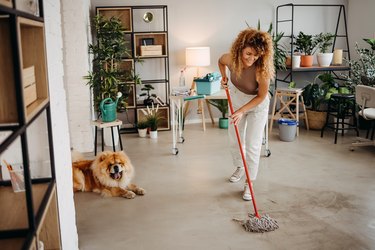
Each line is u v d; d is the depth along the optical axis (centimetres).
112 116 480
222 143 533
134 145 534
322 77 632
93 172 367
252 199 311
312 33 686
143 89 607
